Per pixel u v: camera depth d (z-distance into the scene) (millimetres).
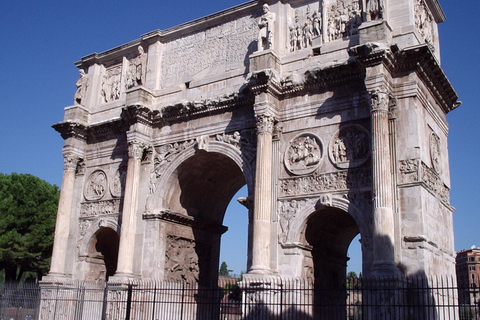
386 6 26500
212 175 33656
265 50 28500
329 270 29125
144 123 32812
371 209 24125
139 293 29828
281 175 27344
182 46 34375
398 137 24469
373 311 21641
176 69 34062
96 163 35906
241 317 24734
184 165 31875
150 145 33000
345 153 25844
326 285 28375
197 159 31625
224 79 31406
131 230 31344
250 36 31406
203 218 35344
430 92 27250
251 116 29312
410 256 22625
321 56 28062
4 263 56000
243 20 32094
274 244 26328
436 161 26500
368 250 23703
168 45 35062
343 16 28250
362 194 24641
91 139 36594
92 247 34625
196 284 33812
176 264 32375
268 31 29234
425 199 23797
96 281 34594
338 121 26453
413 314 21016
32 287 34000
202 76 32625
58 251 34219
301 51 28875
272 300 24578
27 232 56688
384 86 24188
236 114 30031
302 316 25156
